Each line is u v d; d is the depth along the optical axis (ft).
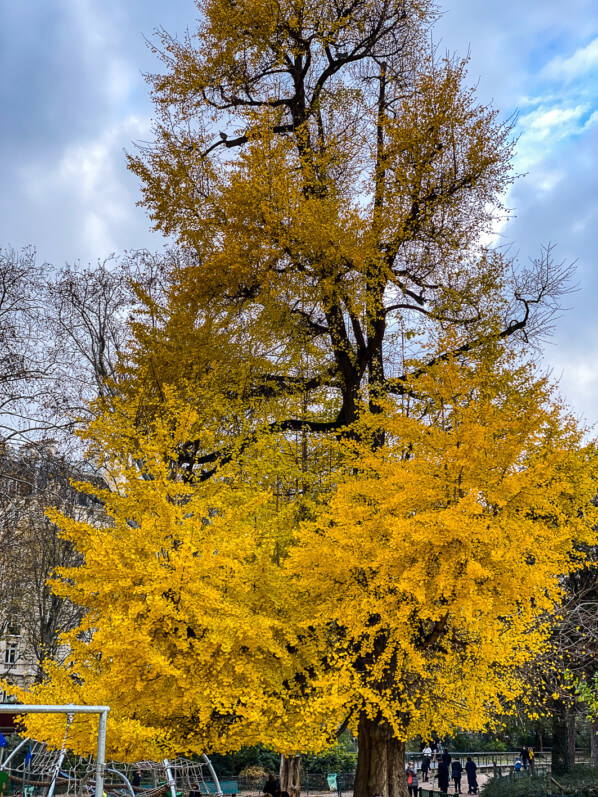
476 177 51.52
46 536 74.08
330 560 33.83
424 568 31.19
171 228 55.77
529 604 34.22
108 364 62.39
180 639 30.58
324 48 59.93
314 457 51.16
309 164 50.24
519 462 34.50
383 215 49.70
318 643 36.06
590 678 46.29
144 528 31.71
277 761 83.97
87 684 30.19
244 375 50.80
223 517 33.99
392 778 40.73
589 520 36.24
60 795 35.83
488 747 107.34
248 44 56.80
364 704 36.19
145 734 28.60
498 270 51.52
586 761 88.89
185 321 52.34
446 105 50.65
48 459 45.52
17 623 85.35
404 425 34.78
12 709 13.32
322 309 52.90
